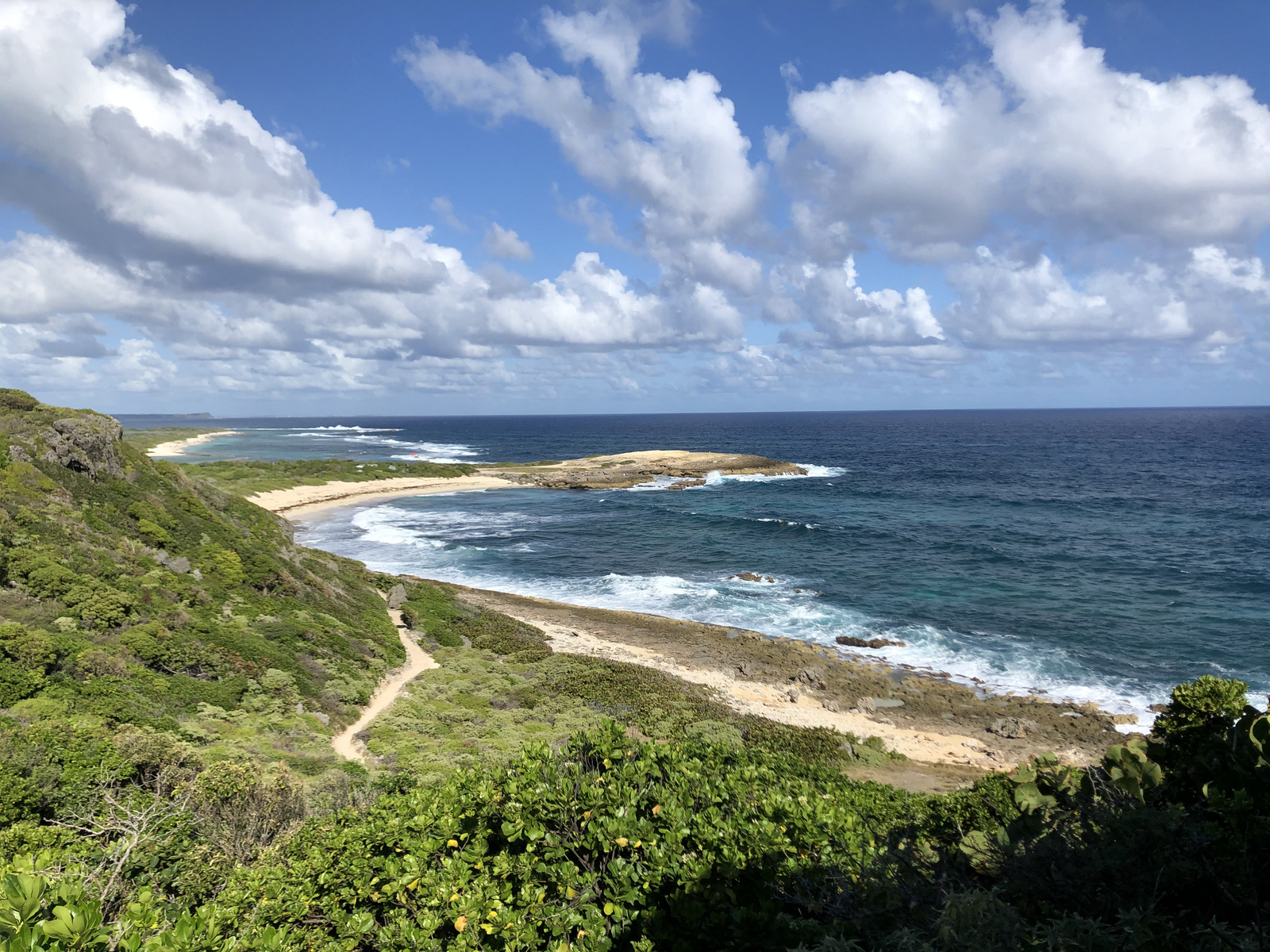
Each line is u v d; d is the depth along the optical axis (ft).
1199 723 20.21
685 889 17.16
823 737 81.25
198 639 80.12
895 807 32.45
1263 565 160.15
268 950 16.29
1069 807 18.11
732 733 77.66
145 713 57.93
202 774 41.29
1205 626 121.80
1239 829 13.46
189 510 130.41
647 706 86.63
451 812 21.81
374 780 51.52
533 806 20.24
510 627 124.88
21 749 41.55
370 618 116.67
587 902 17.69
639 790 22.15
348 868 20.58
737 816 20.42
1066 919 12.02
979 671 107.86
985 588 148.97
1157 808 16.94
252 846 34.83
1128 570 158.92
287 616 100.27
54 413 126.21
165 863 31.50
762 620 135.03
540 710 83.71
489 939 16.78
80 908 13.37
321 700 78.13
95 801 38.19
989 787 33.30
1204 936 11.89
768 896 16.74
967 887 14.96
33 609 70.28
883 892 15.02
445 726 75.77
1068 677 104.47
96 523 102.42
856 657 114.93
